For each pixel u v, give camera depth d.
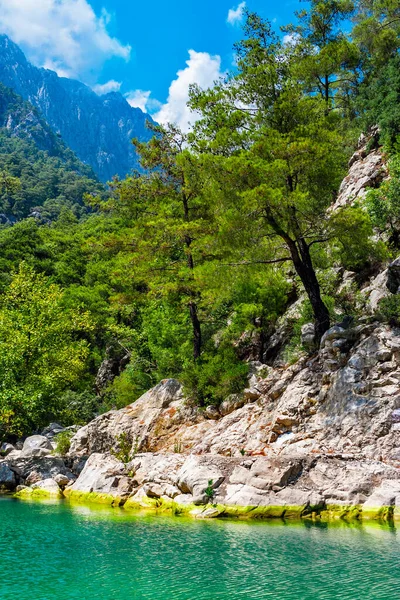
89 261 63.59
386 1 40.56
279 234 19.62
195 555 9.35
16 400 24.39
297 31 38.38
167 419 22.61
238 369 21.45
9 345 25.92
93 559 9.18
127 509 15.12
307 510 12.87
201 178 24.00
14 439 32.91
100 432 23.98
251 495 13.42
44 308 30.33
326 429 15.78
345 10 38.34
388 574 8.03
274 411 17.86
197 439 19.89
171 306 30.92
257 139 20.64
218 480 14.29
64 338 32.94
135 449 20.22
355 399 15.77
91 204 28.86
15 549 9.98
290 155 19.09
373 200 25.33
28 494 18.81
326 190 19.94
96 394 43.94
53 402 29.33
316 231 20.25
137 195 26.80
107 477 17.36
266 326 26.19
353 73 41.41
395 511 12.15
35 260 62.41
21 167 199.12
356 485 13.02
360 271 24.75
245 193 18.09
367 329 17.62
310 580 7.79
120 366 44.78
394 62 35.06
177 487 15.22
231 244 19.62
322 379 17.44
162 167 26.41
